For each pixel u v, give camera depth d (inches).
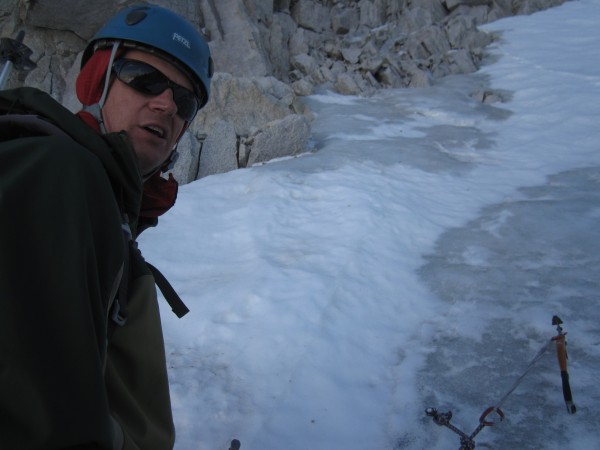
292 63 650.8
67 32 466.0
